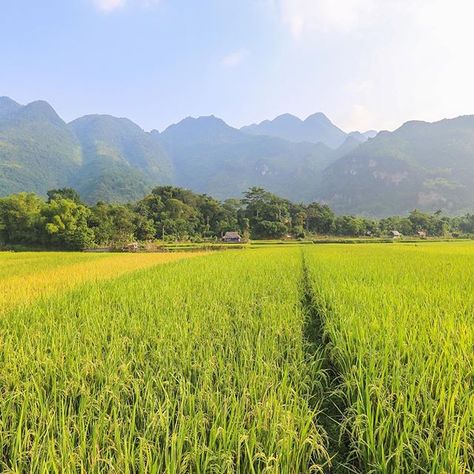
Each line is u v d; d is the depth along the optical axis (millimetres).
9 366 4668
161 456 3008
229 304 8641
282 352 5250
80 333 6035
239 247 52562
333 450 3881
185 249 51031
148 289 10914
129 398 4180
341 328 6230
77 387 4109
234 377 4387
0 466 3109
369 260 20672
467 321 6539
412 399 3807
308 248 43781
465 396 3738
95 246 57625
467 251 31703
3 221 56250
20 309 8195
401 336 5363
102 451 3055
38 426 3453
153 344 5621
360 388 4262
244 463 3074
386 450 3439
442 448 3141
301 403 4039
